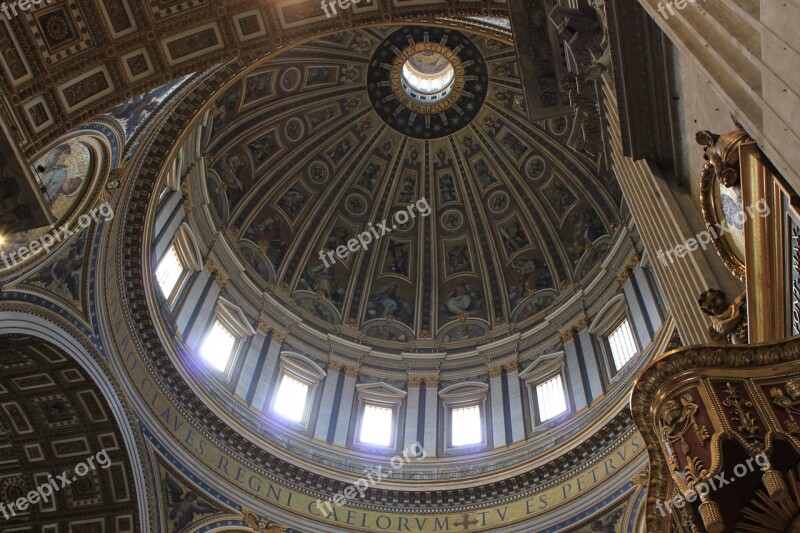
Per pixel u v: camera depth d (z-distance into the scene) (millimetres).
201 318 24938
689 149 10484
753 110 5859
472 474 23500
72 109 12320
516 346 28922
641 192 11969
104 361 18344
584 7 12914
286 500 21938
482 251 33812
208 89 18297
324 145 34656
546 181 33188
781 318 7348
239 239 30453
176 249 24984
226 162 30750
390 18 14594
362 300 32781
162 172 19109
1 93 10961
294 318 29469
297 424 25203
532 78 14891
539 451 23031
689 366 6922
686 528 7453
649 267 24875
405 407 27594
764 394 6559
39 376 17688
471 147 35312
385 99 34938
